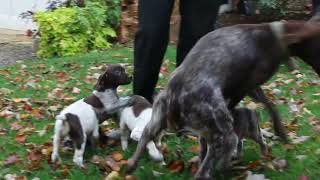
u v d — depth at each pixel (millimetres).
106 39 4301
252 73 1564
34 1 5133
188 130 1577
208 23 2033
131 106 1908
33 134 2213
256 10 4359
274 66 1597
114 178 1742
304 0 4543
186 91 1519
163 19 1974
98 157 1901
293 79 3062
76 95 2873
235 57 1535
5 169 1872
